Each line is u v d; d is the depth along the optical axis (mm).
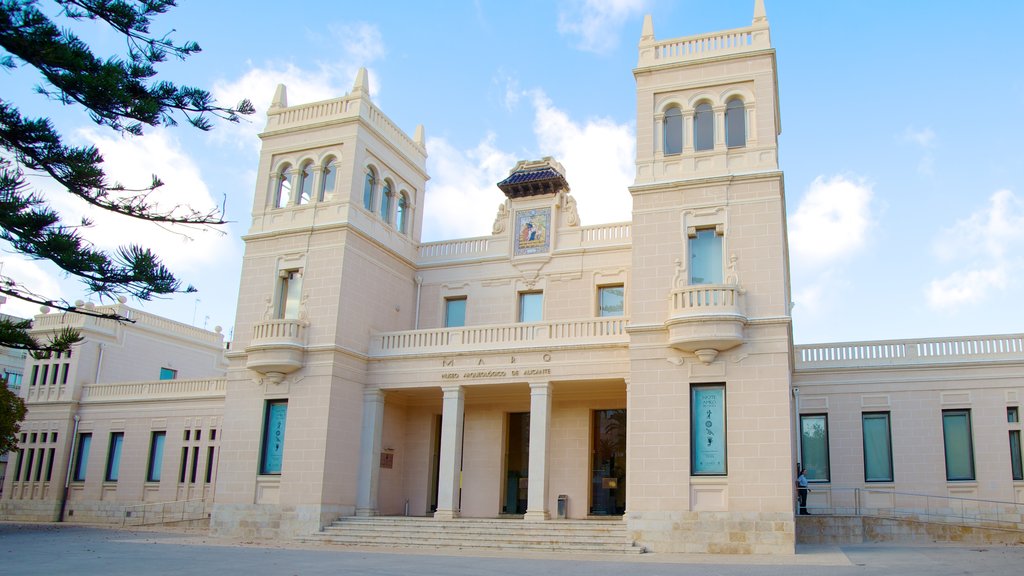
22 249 14188
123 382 48812
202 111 15359
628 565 21359
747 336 28031
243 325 36156
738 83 30734
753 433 27219
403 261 39656
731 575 18625
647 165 30891
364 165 37219
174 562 21203
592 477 35031
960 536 30859
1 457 55500
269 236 36750
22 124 13789
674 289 28781
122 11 14484
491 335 34312
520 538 28469
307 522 32312
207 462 44281
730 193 29547
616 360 31625
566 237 38062
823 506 35656
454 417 33656
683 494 27453
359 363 35500
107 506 46500
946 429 35000
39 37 13742
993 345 34969
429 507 37344
